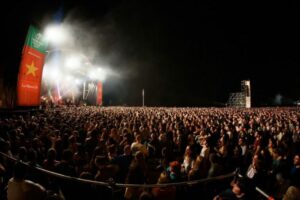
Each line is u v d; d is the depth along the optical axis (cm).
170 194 566
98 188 580
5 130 980
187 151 866
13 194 430
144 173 648
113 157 757
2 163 666
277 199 638
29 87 1859
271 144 938
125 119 1819
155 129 1245
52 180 590
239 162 902
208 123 1617
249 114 2573
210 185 685
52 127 1171
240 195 473
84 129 1183
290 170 673
